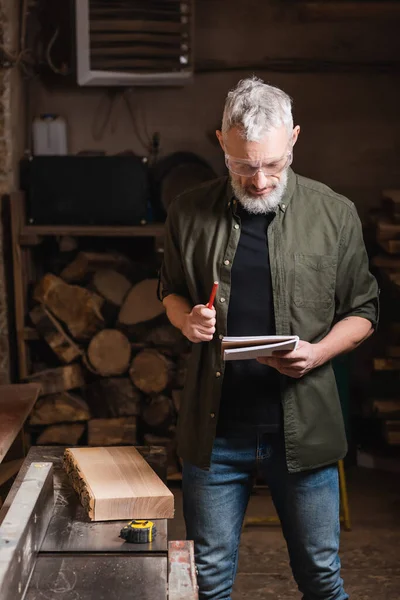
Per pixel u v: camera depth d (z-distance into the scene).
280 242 2.24
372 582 3.49
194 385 2.35
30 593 1.62
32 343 4.54
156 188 4.60
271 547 3.82
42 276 4.75
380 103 4.75
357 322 2.32
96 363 4.27
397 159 4.80
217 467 2.30
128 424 4.36
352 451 4.76
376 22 4.68
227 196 2.30
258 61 4.70
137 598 1.60
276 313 2.24
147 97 4.72
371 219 4.46
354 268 2.31
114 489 1.99
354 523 4.04
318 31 4.68
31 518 1.69
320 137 4.79
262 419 2.27
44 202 4.30
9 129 4.21
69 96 4.70
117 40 4.41
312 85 4.73
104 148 4.76
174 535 3.89
